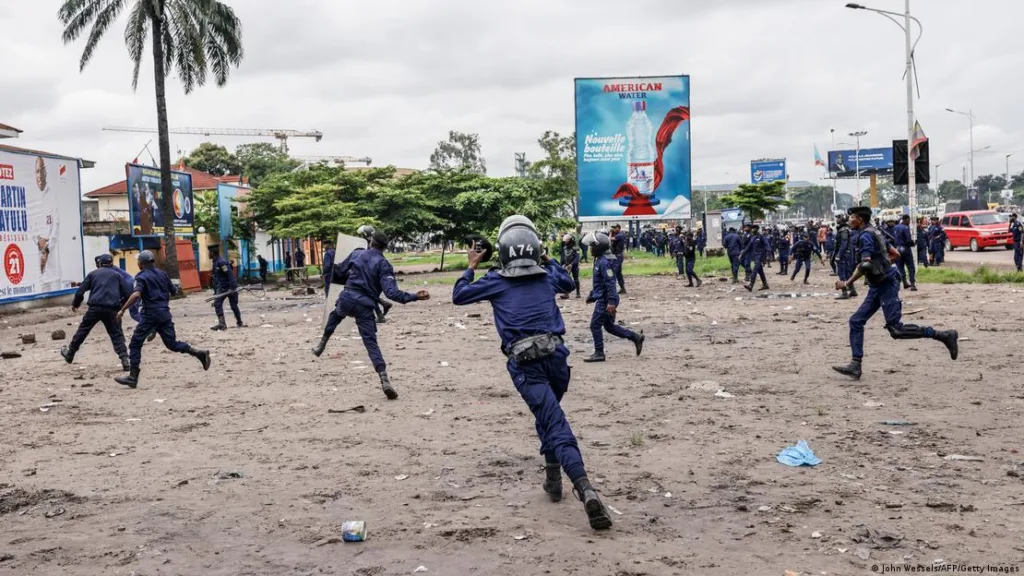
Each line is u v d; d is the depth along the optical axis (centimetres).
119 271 1259
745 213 6094
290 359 1325
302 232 4181
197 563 461
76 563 466
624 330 1180
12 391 1095
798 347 1252
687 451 679
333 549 478
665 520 514
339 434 780
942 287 2294
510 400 928
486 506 552
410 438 755
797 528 492
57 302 3073
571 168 6744
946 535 472
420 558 460
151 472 661
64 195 3109
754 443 698
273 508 558
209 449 735
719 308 1950
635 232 7669
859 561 439
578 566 441
